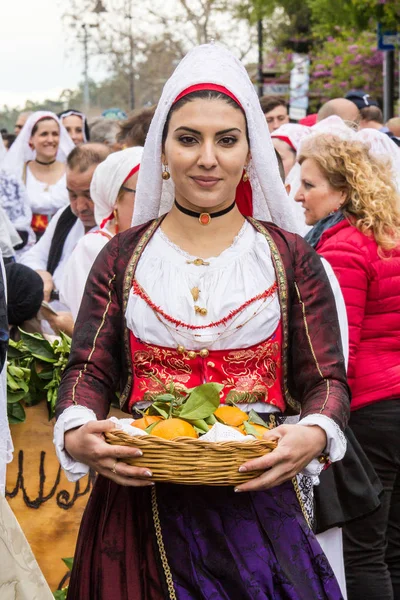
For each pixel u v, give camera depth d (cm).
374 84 2408
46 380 436
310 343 313
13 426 438
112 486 312
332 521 398
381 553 476
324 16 1955
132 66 4075
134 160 493
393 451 471
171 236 324
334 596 304
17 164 903
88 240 505
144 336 313
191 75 312
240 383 312
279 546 303
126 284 318
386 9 1697
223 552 299
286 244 323
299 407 324
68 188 642
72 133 1174
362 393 467
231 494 304
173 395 307
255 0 2584
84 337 317
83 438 286
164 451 278
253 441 280
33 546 441
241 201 344
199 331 310
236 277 315
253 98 320
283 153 718
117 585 302
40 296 475
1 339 338
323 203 480
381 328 464
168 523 303
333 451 296
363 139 527
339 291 349
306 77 2450
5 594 296
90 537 313
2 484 371
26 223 835
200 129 308
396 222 467
